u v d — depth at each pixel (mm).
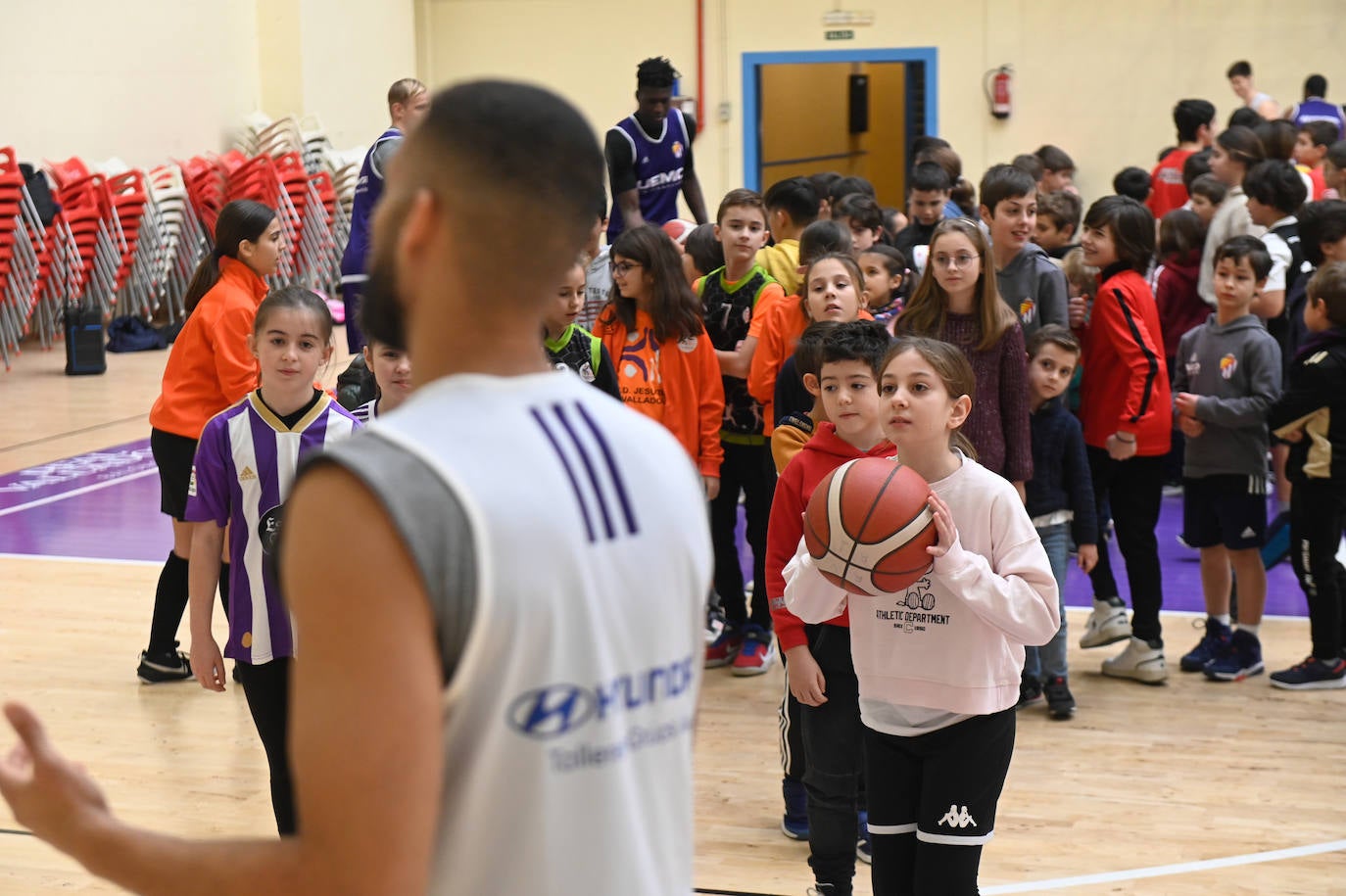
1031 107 14445
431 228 1074
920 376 2541
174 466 4504
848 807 3055
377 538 985
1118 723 4480
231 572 3014
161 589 4770
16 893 3281
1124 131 14273
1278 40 13766
